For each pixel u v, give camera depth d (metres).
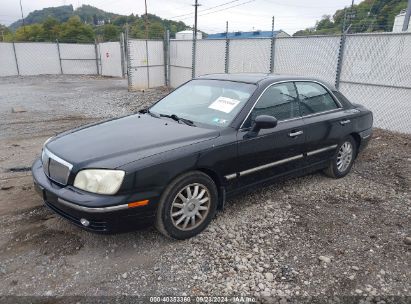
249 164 4.03
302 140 4.59
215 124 4.02
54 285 2.95
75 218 3.22
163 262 3.28
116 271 3.13
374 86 9.08
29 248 3.43
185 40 16.84
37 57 28.75
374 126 9.26
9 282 2.97
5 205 4.35
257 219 4.11
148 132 3.79
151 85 18.42
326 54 10.06
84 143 3.58
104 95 16.00
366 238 3.81
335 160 5.29
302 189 5.03
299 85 4.80
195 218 3.69
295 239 3.74
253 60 12.70
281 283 3.06
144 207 3.22
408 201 4.76
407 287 3.06
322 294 2.95
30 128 8.94
